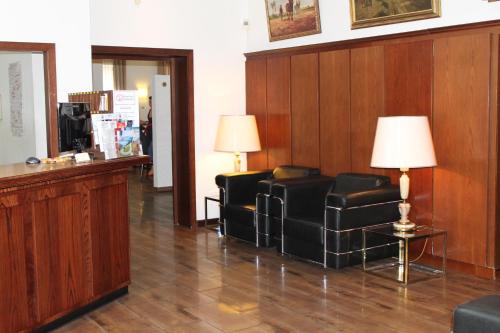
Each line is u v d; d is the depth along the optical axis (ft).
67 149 14.96
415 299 14.90
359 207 17.21
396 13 18.61
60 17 18.65
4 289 11.70
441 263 17.75
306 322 13.46
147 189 35.55
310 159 21.99
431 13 17.61
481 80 16.30
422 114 17.94
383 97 19.06
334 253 16.99
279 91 23.27
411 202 18.44
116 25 22.34
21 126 23.95
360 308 14.32
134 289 16.06
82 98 16.62
